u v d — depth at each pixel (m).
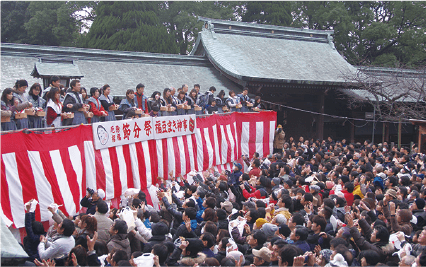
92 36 30.53
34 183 7.07
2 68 17.55
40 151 7.26
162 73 21.39
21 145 6.93
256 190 8.95
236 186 9.87
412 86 21.23
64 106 8.65
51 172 7.40
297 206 7.32
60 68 14.52
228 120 14.70
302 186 9.14
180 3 35.91
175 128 11.61
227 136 14.51
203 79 22.05
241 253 5.39
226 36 24.78
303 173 10.49
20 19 33.62
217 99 15.27
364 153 14.39
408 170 10.44
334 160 12.51
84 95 10.01
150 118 10.55
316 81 21.53
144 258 4.72
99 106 9.77
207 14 35.53
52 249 4.99
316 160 12.91
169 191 7.76
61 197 7.55
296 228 5.52
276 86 21.75
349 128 25.95
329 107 25.95
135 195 7.71
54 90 8.51
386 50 37.31
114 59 20.83
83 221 5.45
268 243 5.54
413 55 35.12
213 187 9.06
